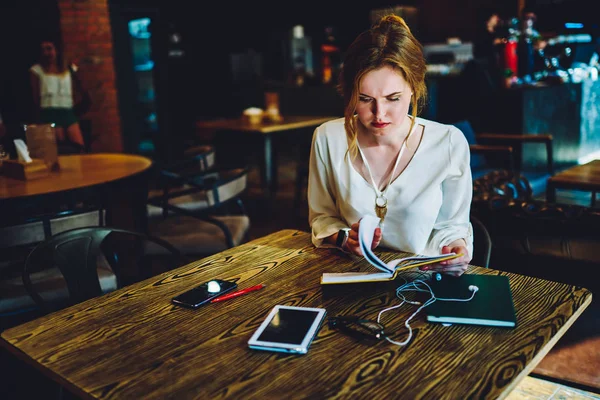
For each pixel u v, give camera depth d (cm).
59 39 691
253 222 492
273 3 1021
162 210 314
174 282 164
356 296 148
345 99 155
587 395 210
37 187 278
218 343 127
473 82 540
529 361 114
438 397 104
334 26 986
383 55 141
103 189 285
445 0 815
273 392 107
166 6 857
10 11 654
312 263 172
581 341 237
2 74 661
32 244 231
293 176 676
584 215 223
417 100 152
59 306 232
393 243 172
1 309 222
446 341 123
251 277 164
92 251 210
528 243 238
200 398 106
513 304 136
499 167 455
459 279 152
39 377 251
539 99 529
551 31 720
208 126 555
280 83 791
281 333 127
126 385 112
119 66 750
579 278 230
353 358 118
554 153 573
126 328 136
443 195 167
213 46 968
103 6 720
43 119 548
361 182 167
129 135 776
